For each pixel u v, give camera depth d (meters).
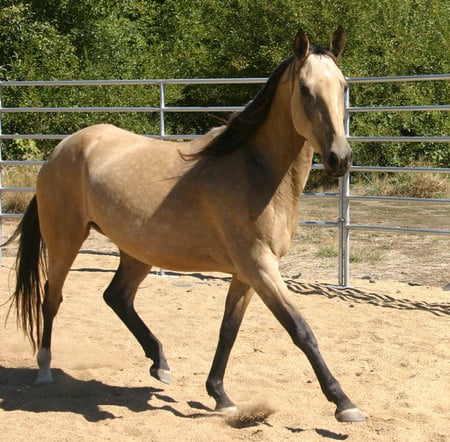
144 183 5.76
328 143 4.86
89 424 5.42
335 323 8.32
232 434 5.21
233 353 7.24
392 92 21.89
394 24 22.30
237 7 22.98
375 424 5.21
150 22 26.98
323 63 5.03
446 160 21.42
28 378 6.58
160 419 5.50
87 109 10.70
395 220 15.31
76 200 6.23
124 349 7.40
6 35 21.92
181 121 23.45
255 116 5.39
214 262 5.66
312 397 6.04
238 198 5.32
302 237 13.89
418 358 7.08
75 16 23.78
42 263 6.87
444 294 9.73
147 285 10.21
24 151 20.44
